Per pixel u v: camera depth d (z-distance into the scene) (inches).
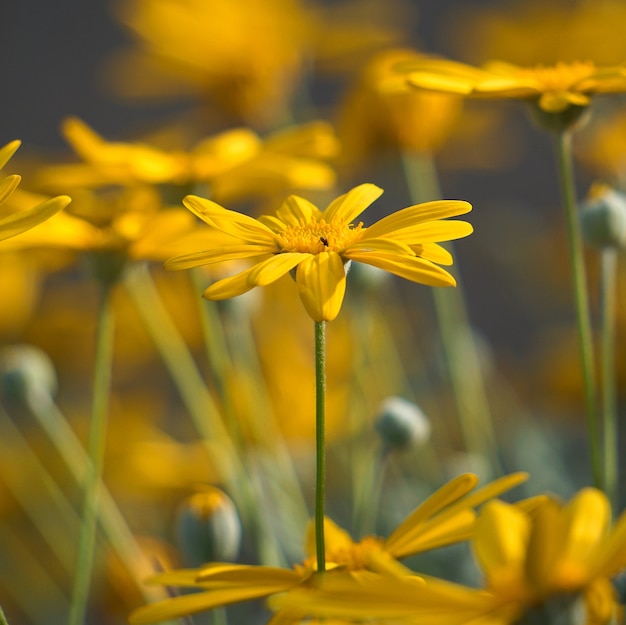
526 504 27.0
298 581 27.1
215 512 29.9
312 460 38.5
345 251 27.5
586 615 25.6
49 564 37.1
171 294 37.6
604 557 25.5
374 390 37.7
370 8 44.3
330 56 42.8
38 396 33.0
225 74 42.0
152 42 42.7
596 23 41.9
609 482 31.0
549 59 42.2
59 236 30.8
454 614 25.5
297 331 38.7
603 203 31.1
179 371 33.7
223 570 27.1
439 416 41.3
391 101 36.9
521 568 25.5
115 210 31.6
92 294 41.6
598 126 43.9
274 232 28.0
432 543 27.3
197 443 37.0
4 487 36.9
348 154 37.5
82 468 33.1
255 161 32.5
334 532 28.6
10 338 39.1
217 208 28.0
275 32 41.9
